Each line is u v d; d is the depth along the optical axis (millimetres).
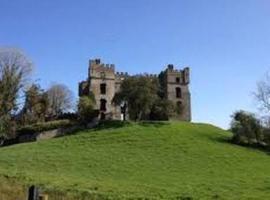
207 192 60688
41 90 132750
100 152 95312
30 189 21219
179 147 102250
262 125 112188
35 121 126250
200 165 87938
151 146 102312
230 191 62875
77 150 97000
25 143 109375
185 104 150500
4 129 112062
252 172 83375
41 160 85312
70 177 68000
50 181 56719
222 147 104750
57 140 109188
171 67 153500
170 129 119312
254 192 62812
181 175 77812
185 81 153000
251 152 101938
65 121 123000
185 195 56250
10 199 34906
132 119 134000
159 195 54125
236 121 113625
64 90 149000
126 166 83688
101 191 51719
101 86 148750
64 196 41781
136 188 59312
